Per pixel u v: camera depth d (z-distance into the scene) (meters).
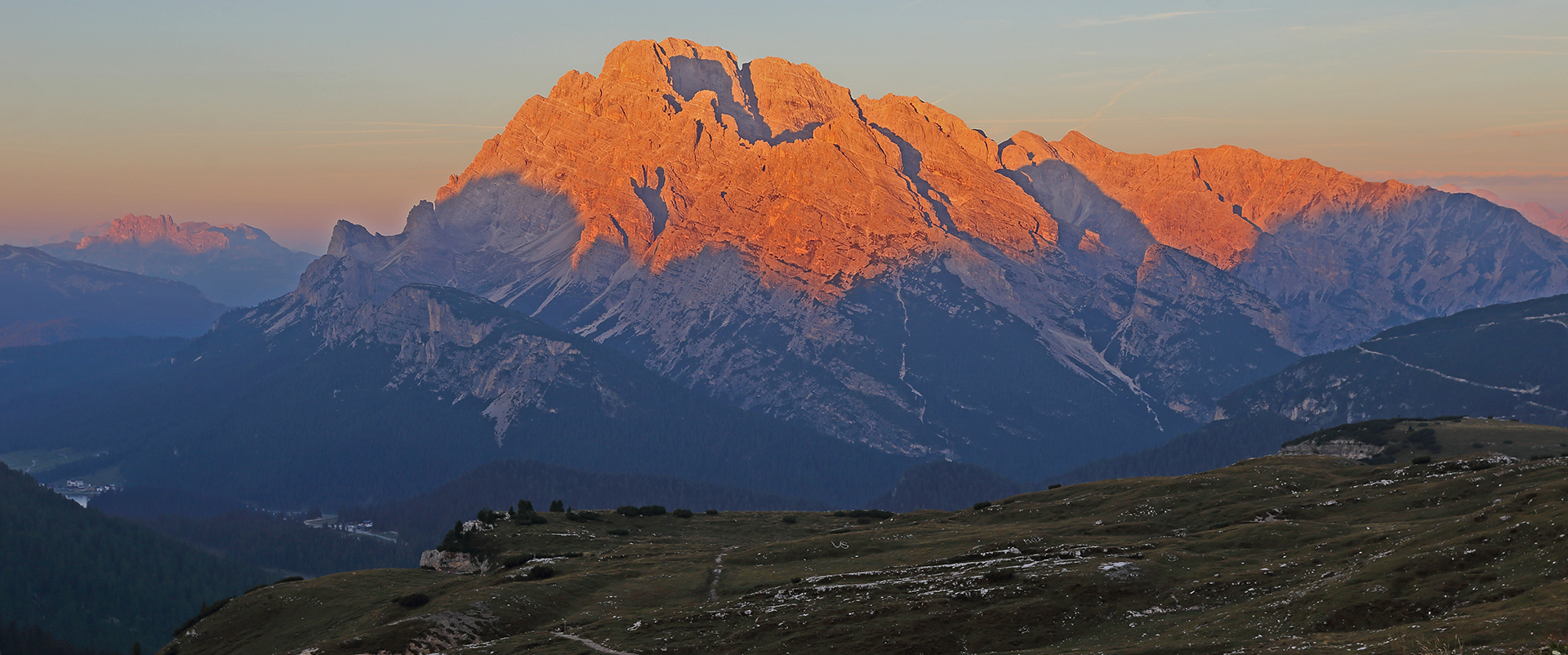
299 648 145.50
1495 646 78.94
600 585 154.62
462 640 132.25
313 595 170.38
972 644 108.38
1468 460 171.50
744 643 116.31
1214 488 185.75
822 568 154.12
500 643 129.00
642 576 159.00
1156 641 99.50
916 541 170.00
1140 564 125.62
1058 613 113.69
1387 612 96.00
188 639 164.38
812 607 125.56
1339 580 106.31
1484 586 95.62
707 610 129.75
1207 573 122.62
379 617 149.00
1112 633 107.62
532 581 156.12
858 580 138.88
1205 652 92.81
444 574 185.88
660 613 132.50
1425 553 105.81
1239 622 101.88
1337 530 135.25
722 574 156.12
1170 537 148.50
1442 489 148.88
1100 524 172.38
